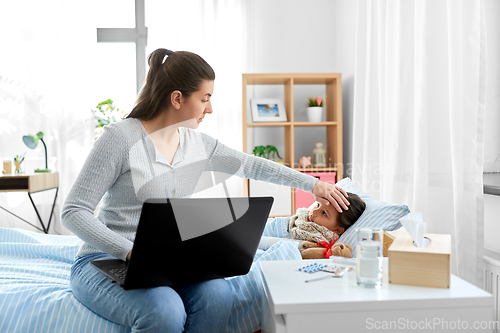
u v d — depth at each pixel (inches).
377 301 34.1
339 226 62.9
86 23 134.1
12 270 60.7
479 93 57.1
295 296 35.5
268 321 40.2
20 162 124.6
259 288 51.2
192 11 133.5
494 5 70.7
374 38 91.9
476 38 57.2
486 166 72.9
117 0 141.0
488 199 66.1
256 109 130.7
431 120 66.6
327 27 139.5
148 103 49.6
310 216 64.2
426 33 66.5
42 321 45.8
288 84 128.0
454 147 59.2
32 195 134.0
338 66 136.6
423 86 67.0
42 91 133.0
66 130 133.9
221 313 43.7
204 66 48.7
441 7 65.9
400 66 76.2
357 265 38.4
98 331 43.9
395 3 80.3
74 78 133.6
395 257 38.1
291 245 55.9
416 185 68.3
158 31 134.0
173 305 39.9
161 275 39.7
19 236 75.8
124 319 41.5
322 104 133.7
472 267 57.6
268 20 138.1
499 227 63.8
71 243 74.5
